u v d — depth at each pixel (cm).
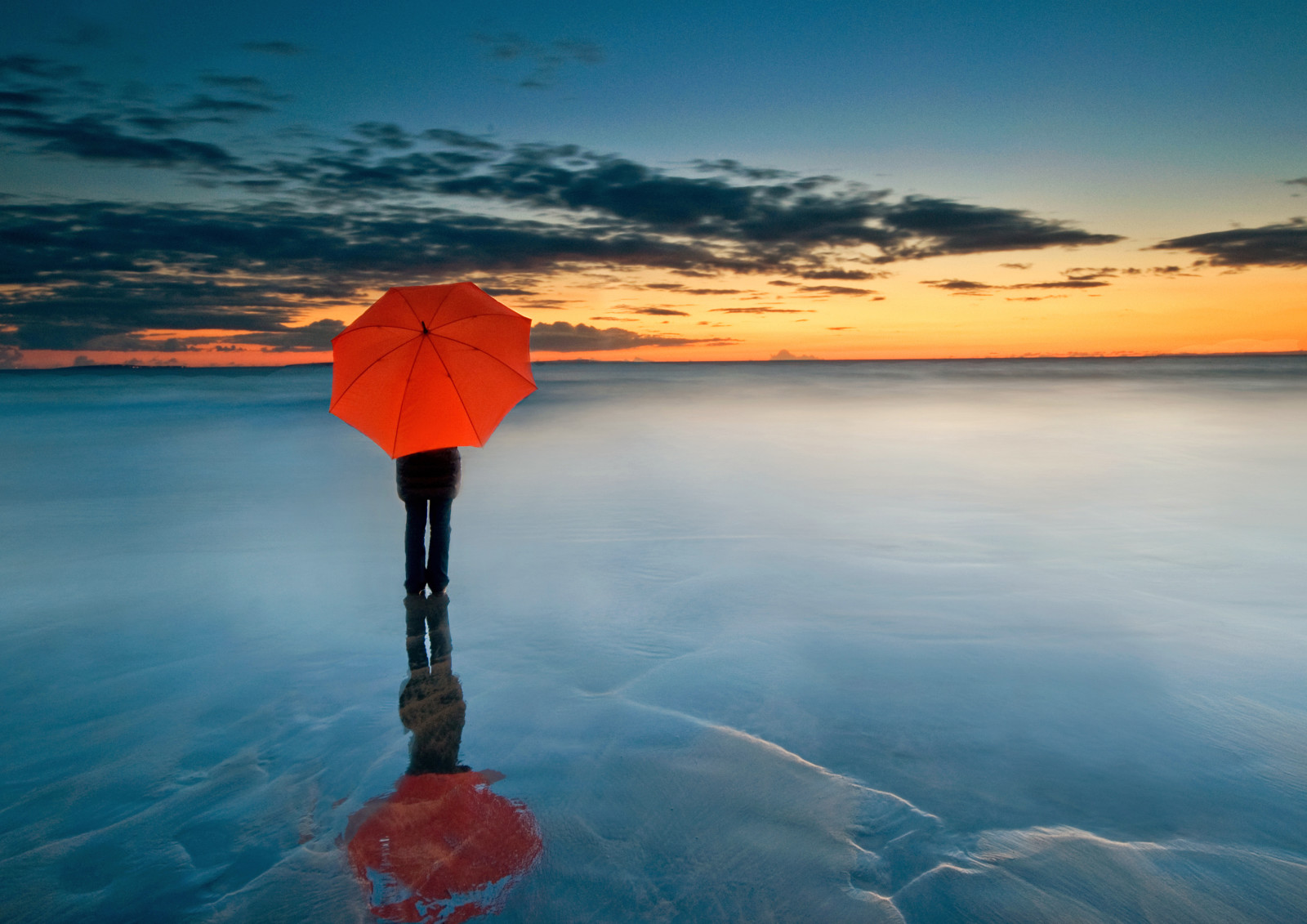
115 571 600
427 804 281
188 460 1210
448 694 378
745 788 290
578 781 296
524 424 1775
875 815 271
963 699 366
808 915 221
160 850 256
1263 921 216
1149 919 217
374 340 419
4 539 704
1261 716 345
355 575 589
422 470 511
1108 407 2200
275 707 366
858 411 2131
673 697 371
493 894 232
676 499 880
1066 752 315
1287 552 633
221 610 508
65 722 351
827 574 582
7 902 230
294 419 1856
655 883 237
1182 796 281
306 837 263
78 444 1400
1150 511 804
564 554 645
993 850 250
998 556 629
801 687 381
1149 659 411
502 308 453
